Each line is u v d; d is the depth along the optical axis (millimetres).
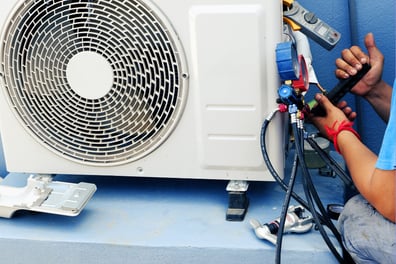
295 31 1275
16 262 1219
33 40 1191
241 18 1102
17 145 1298
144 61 1162
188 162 1228
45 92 1229
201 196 1332
